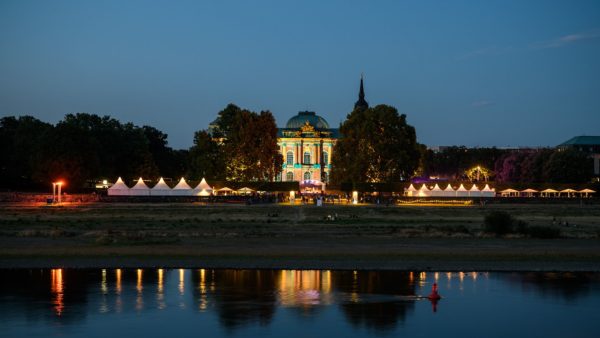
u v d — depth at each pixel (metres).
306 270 73.12
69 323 54.28
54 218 133.50
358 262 76.81
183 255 80.00
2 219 129.12
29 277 69.44
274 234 101.81
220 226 117.88
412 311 58.19
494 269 73.75
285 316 56.50
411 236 99.56
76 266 74.44
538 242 92.69
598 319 56.25
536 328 54.03
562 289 65.19
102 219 132.50
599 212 169.00
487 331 53.41
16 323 54.25
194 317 56.00
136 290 64.12
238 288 65.00
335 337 51.72
